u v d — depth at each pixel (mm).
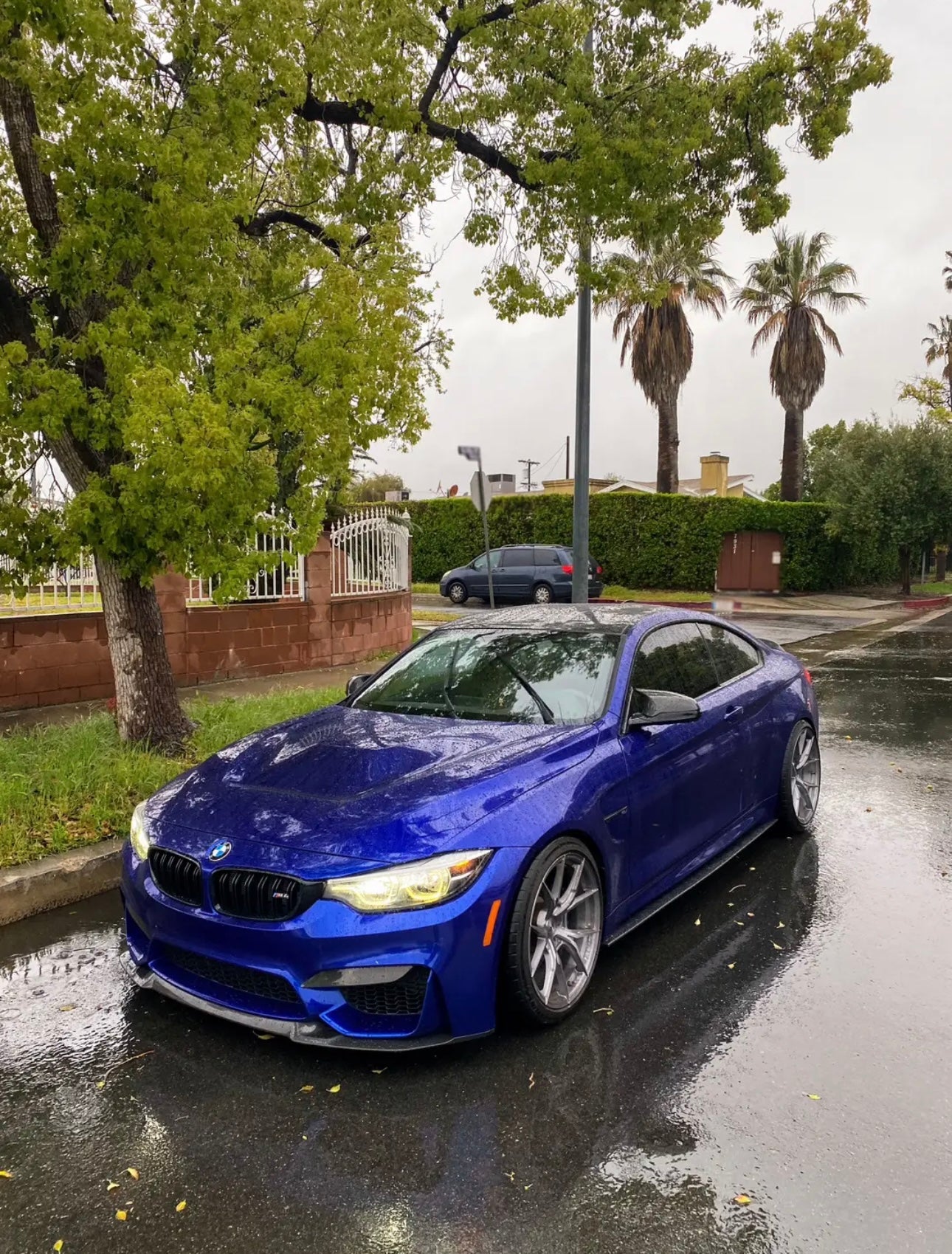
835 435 49250
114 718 7441
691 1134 2840
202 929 3312
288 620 11445
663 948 4172
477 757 3721
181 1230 2484
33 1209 2582
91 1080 3213
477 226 9570
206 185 6129
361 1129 2893
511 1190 2602
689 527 28594
